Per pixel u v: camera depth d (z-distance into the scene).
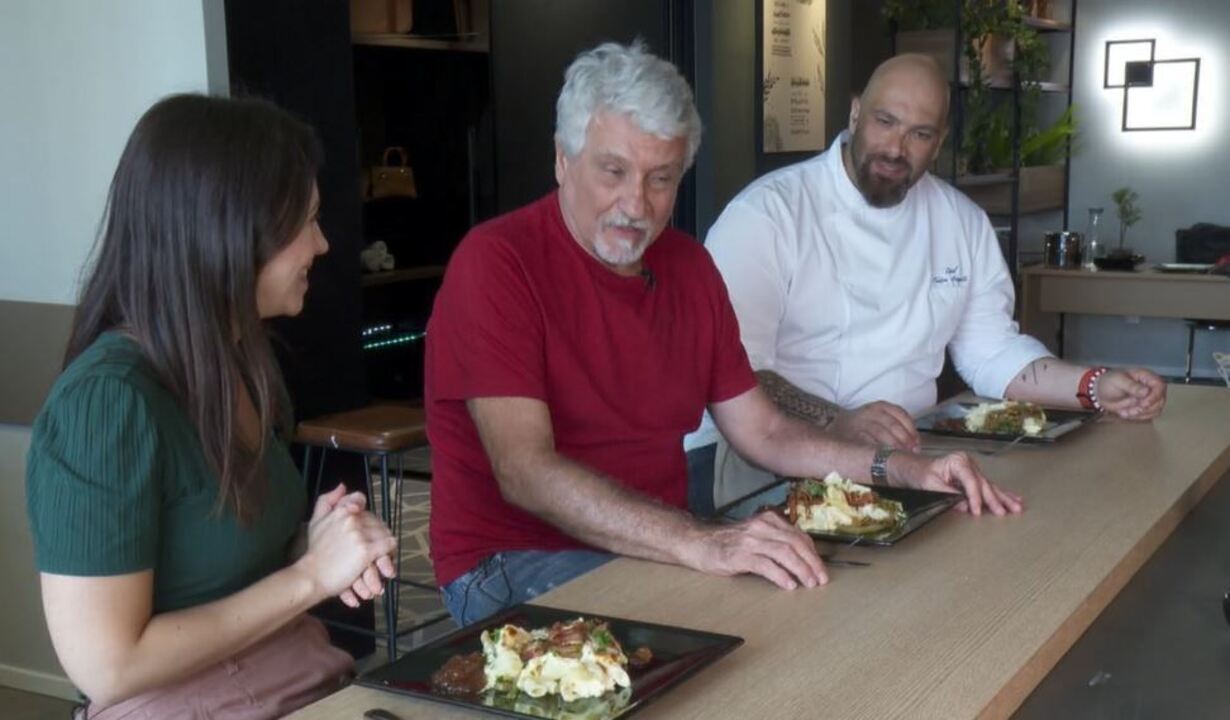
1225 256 7.11
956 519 1.76
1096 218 7.42
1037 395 2.54
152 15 2.96
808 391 2.63
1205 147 7.75
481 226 1.90
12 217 3.26
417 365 5.62
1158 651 1.50
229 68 2.95
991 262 2.76
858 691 1.19
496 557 1.87
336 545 1.36
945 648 1.29
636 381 1.92
